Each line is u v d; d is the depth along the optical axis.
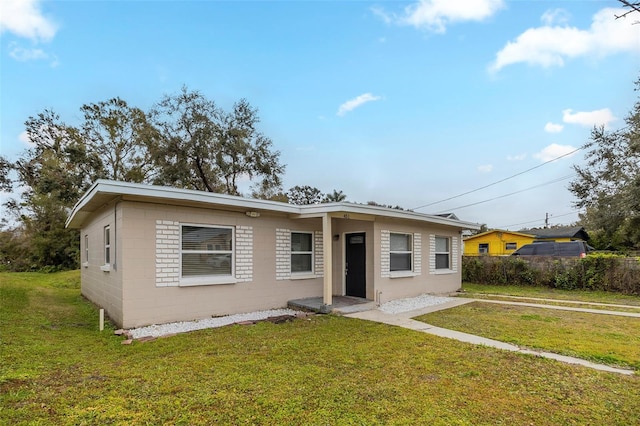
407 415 3.42
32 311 8.39
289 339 6.21
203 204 8.09
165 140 22.38
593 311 9.38
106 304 8.53
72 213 10.75
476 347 5.78
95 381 4.20
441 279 13.56
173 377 4.35
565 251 19.78
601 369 4.83
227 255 8.61
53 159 24.06
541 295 12.97
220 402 3.66
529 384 4.24
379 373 4.56
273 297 9.48
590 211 21.12
